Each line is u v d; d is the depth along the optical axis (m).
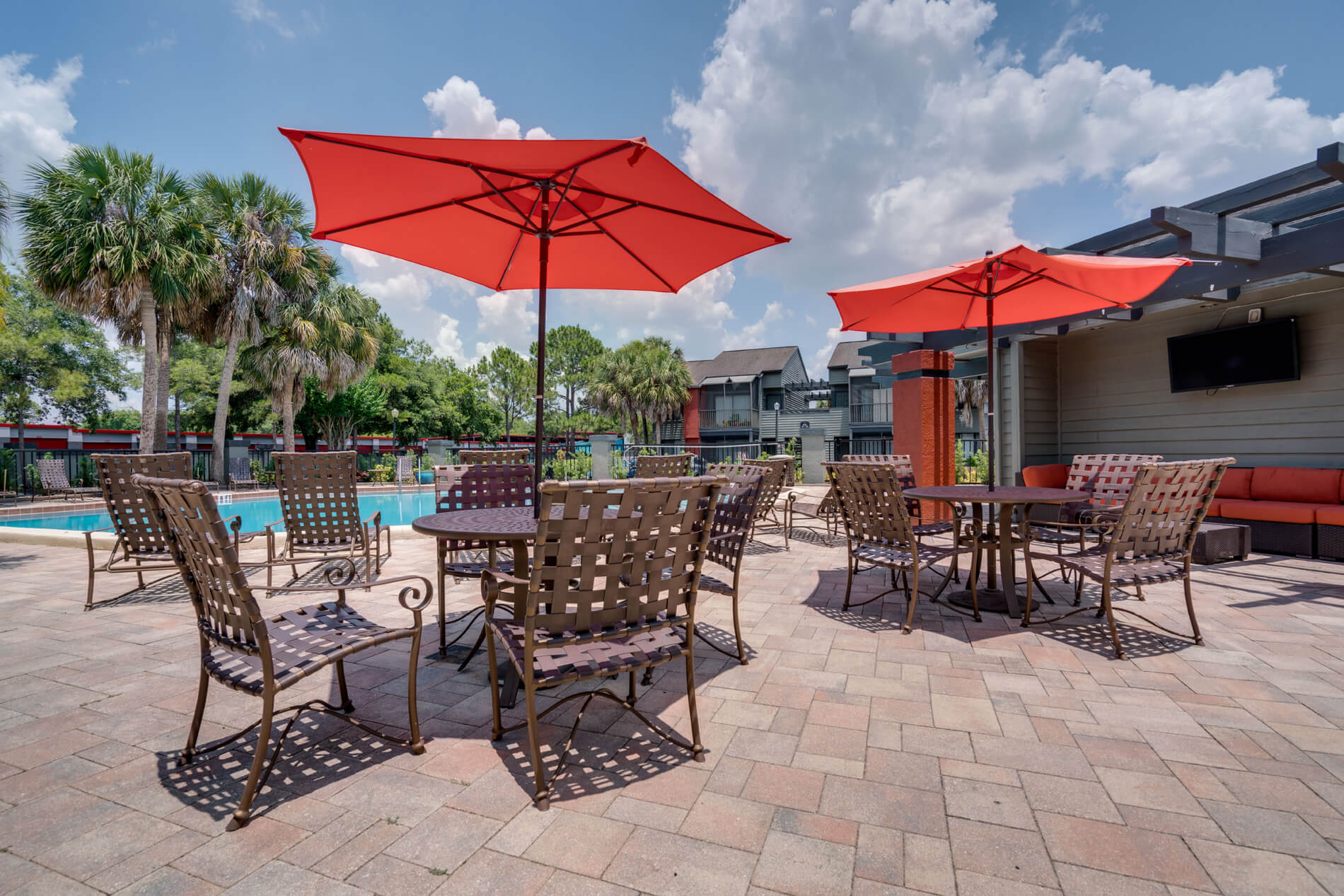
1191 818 1.56
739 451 17.14
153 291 12.50
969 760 1.87
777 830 1.54
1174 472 2.78
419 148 2.17
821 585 4.32
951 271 3.57
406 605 1.94
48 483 11.62
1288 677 2.50
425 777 1.81
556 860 1.42
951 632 3.19
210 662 1.81
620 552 1.77
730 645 2.99
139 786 1.75
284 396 16.78
